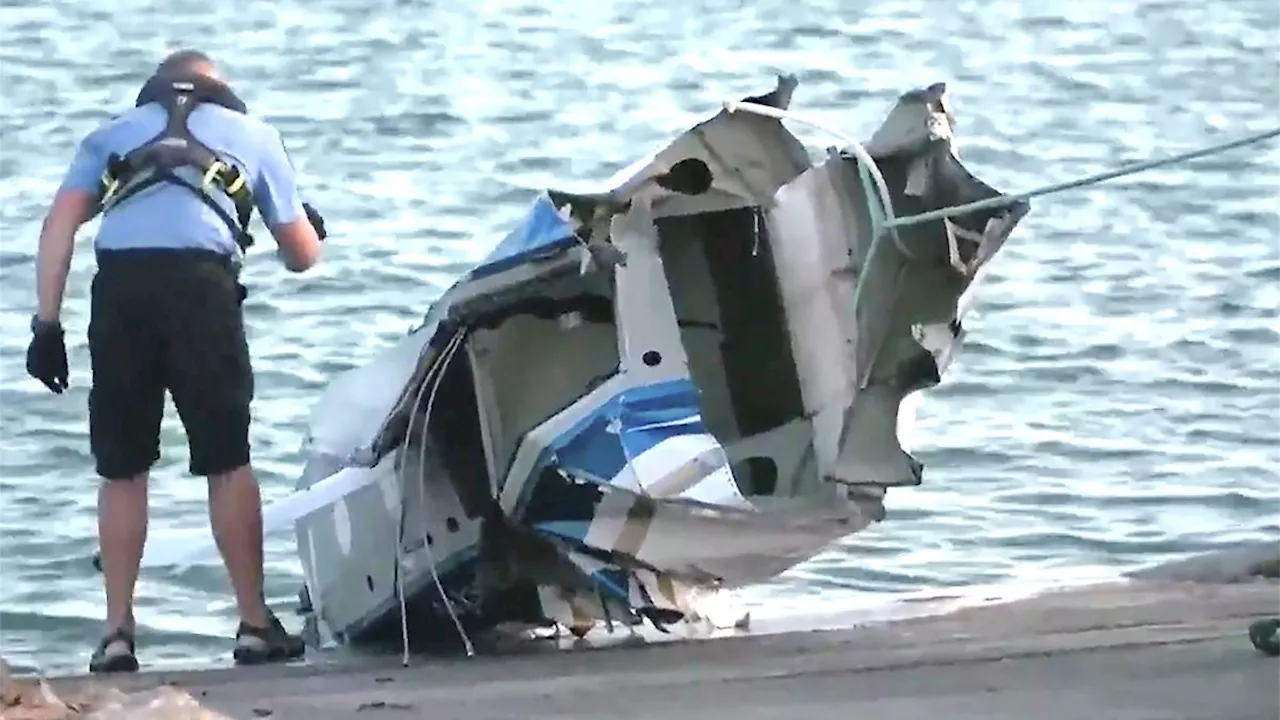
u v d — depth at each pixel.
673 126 95.62
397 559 28.53
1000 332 62.00
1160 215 78.56
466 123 95.12
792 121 27.17
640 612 27.02
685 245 28.12
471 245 72.81
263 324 61.94
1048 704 19.05
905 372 26.70
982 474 48.22
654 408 26.17
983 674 21.22
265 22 121.38
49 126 95.06
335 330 61.53
